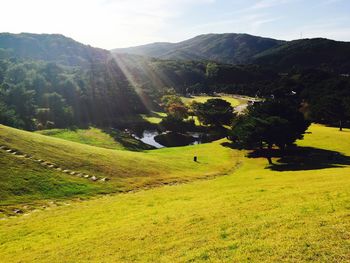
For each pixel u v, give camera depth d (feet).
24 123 362.74
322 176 147.43
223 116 454.81
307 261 52.13
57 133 352.08
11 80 485.56
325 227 64.03
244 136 255.50
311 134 338.54
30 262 76.18
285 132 242.99
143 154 245.86
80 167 178.40
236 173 218.38
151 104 593.01
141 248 71.92
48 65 582.35
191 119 473.67
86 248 78.74
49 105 420.36
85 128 401.49
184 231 77.97
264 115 275.18
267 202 93.25
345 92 483.92
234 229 72.38
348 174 145.18
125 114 520.83
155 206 119.24
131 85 593.83
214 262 56.44
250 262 54.24
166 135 428.56
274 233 65.57
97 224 103.19
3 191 135.13
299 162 242.37
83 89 501.56
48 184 150.20
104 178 171.94
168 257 63.21
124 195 153.38
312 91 562.66
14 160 160.45
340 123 374.63
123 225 94.63
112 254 71.51
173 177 192.65
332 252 53.72
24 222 112.88
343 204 78.38
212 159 262.47
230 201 104.58
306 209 78.69
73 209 128.47
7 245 92.99
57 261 73.41
